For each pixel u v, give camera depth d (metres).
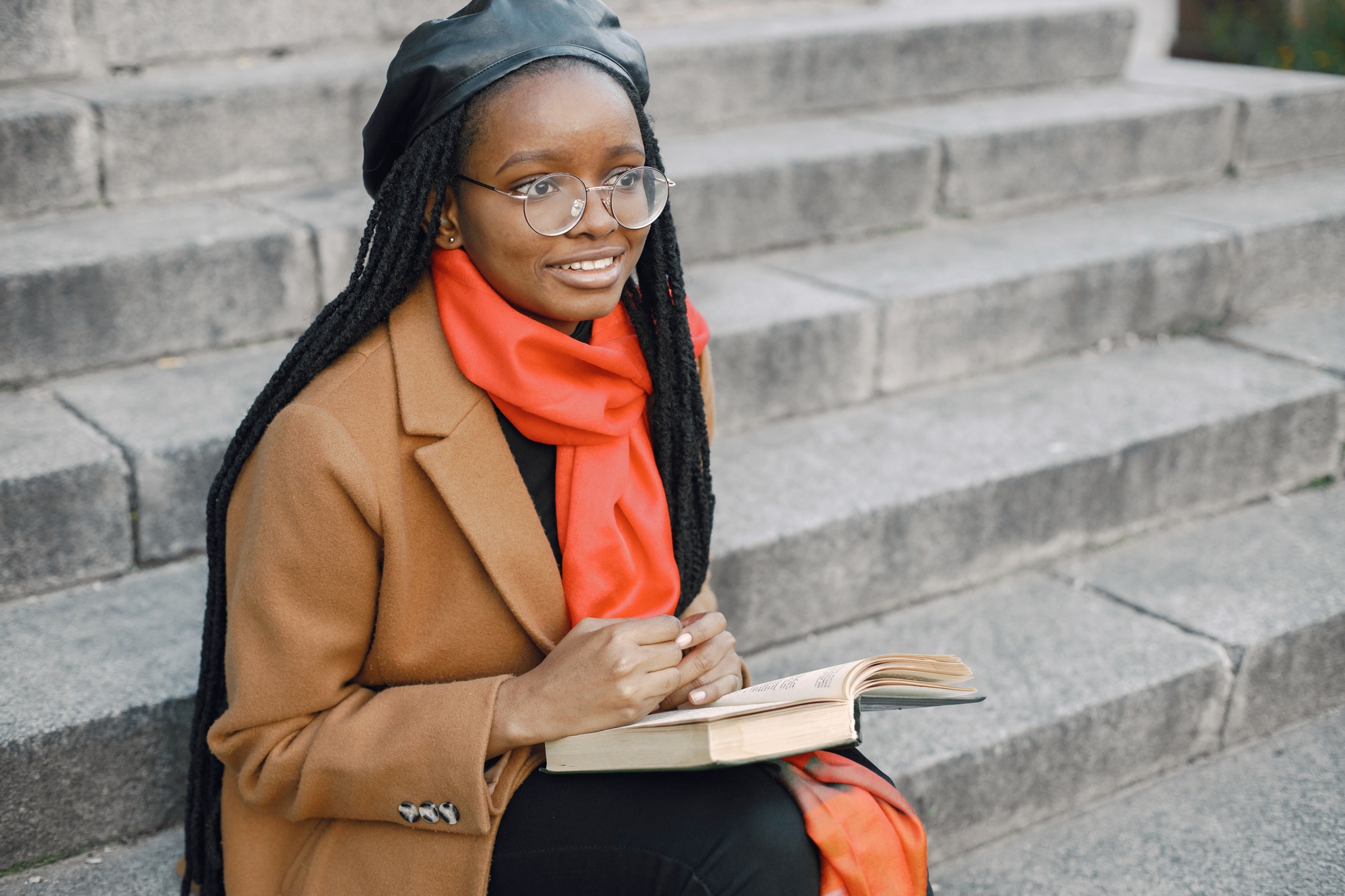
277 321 2.46
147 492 1.99
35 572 1.92
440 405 1.26
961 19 3.60
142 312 2.30
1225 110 3.55
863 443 2.47
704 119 3.29
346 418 1.22
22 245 2.30
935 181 3.18
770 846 1.14
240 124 2.70
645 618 1.21
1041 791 1.97
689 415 1.42
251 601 1.23
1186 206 3.38
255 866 1.35
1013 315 2.82
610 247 1.24
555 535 1.36
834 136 3.21
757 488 2.27
